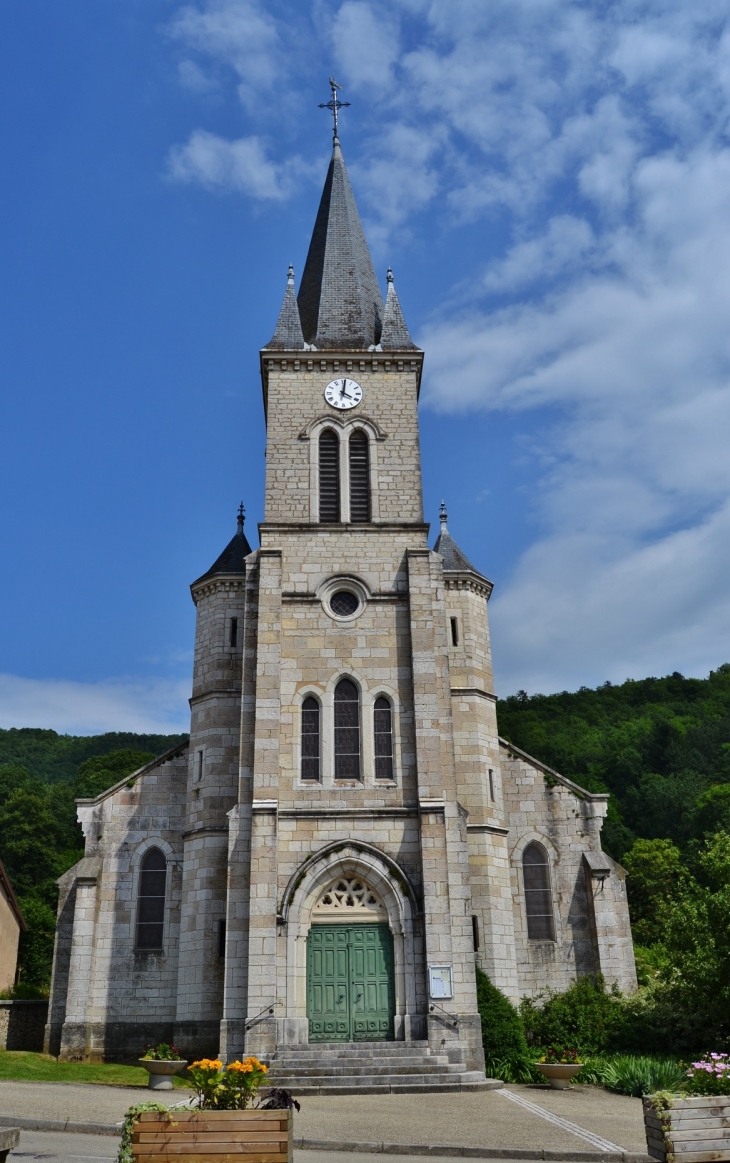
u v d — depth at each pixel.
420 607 34.19
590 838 39.12
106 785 88.94
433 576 34.81
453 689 39.44
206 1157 12.50
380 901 31.20
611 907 37.75
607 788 94.38
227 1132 12.62
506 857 37.94
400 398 37.84
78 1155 15.80
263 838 30.77
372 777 32.41
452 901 30.77
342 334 39.25
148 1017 35.81
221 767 37.38
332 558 35.16
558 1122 20.72
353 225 43.69
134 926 37.03
